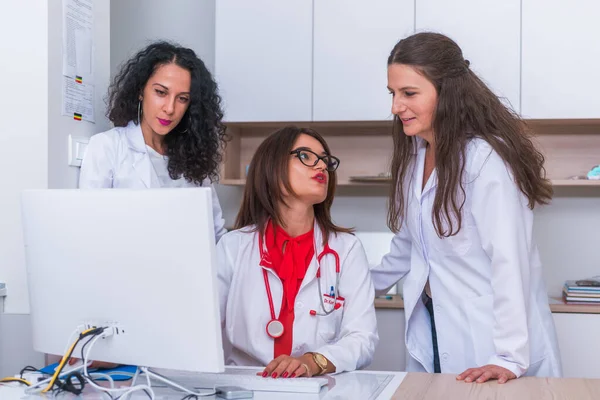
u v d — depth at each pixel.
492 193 1.69
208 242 1.19
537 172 1.79
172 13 3.30
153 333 1.25
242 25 3.13
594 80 2.91
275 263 1.70
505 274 1.65
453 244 1.83
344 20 3.06
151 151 2.12
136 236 1.24
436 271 1.91
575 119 2.95
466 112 1.77
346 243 1.77
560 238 3.23
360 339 1.66
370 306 1.74
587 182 2.97
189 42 3.30
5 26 1.99
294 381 1.38
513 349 1.59
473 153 1.74
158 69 2.04
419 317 2.04
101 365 1.52
